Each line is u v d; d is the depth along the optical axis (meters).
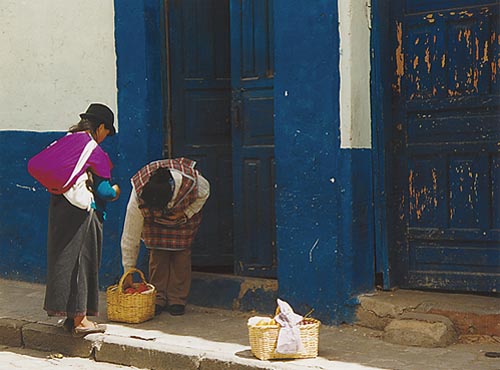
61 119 7.19
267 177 6.30
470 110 5.66
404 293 5.82
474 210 5.68
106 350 5.51
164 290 6.24
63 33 7.10
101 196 5.54
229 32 6.82
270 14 6.21
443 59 5.74
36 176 5.42
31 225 7.43
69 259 5.51
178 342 5.41
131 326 5.86
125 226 5.98
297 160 5.74
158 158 6.66
